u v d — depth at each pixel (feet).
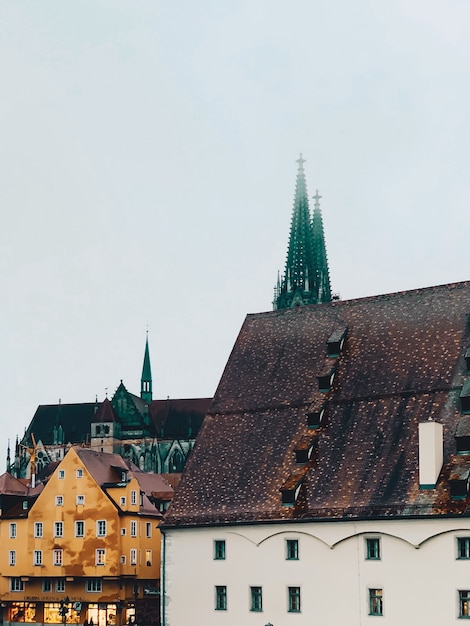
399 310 271.49
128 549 367.04
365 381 259.80
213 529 251.19
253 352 288.30
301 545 237.45
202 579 250.78
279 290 654.53
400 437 240.73
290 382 273.33
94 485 368.89
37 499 378.73
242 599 243.81
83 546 366.22
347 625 227.81
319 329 281.95
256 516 245.04
